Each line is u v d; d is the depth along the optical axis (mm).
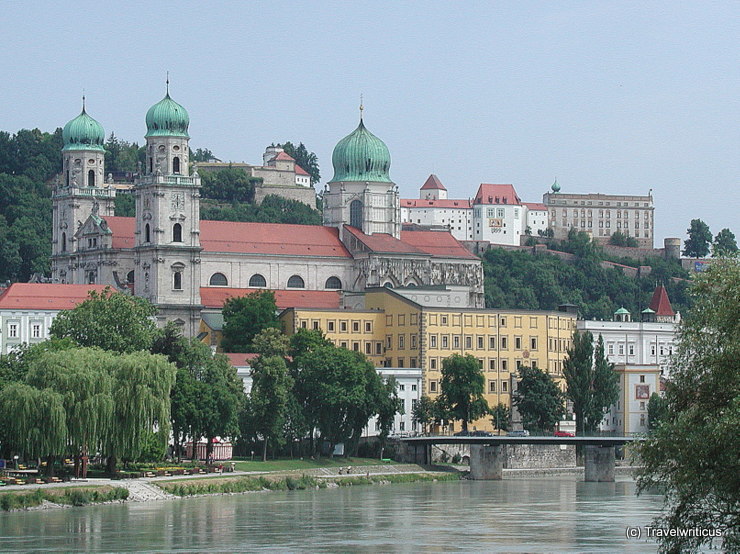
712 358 159000
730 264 165375
